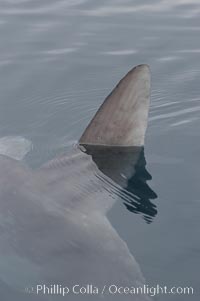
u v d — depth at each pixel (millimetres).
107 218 7383
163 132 9820
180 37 12891
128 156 8438
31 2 14633
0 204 7574
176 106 10656
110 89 11359
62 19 13711
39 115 10688
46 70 11992
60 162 8172
